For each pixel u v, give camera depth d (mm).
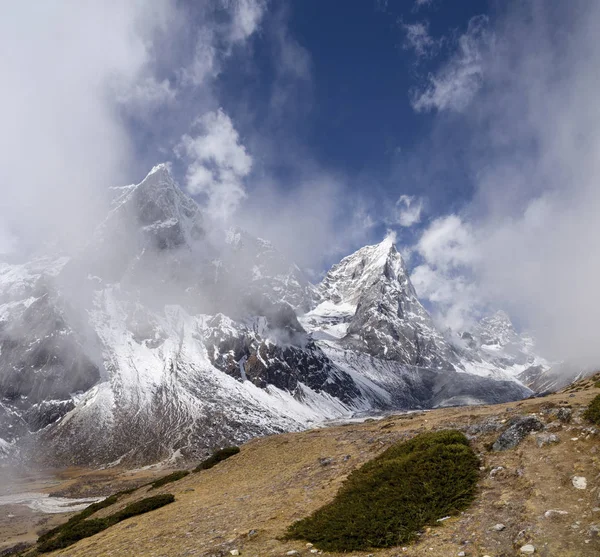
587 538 12109
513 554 12531
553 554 11891
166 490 42094
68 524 44938
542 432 20156
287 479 30047
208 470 44938
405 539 15047
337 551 15469
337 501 20125
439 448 21500
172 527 23359
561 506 14203
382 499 18328
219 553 16859
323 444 38750
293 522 19516
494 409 35750
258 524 20344
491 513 15391
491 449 21047
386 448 29219
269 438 50250
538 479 16469
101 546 23031
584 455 17062
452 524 15438
